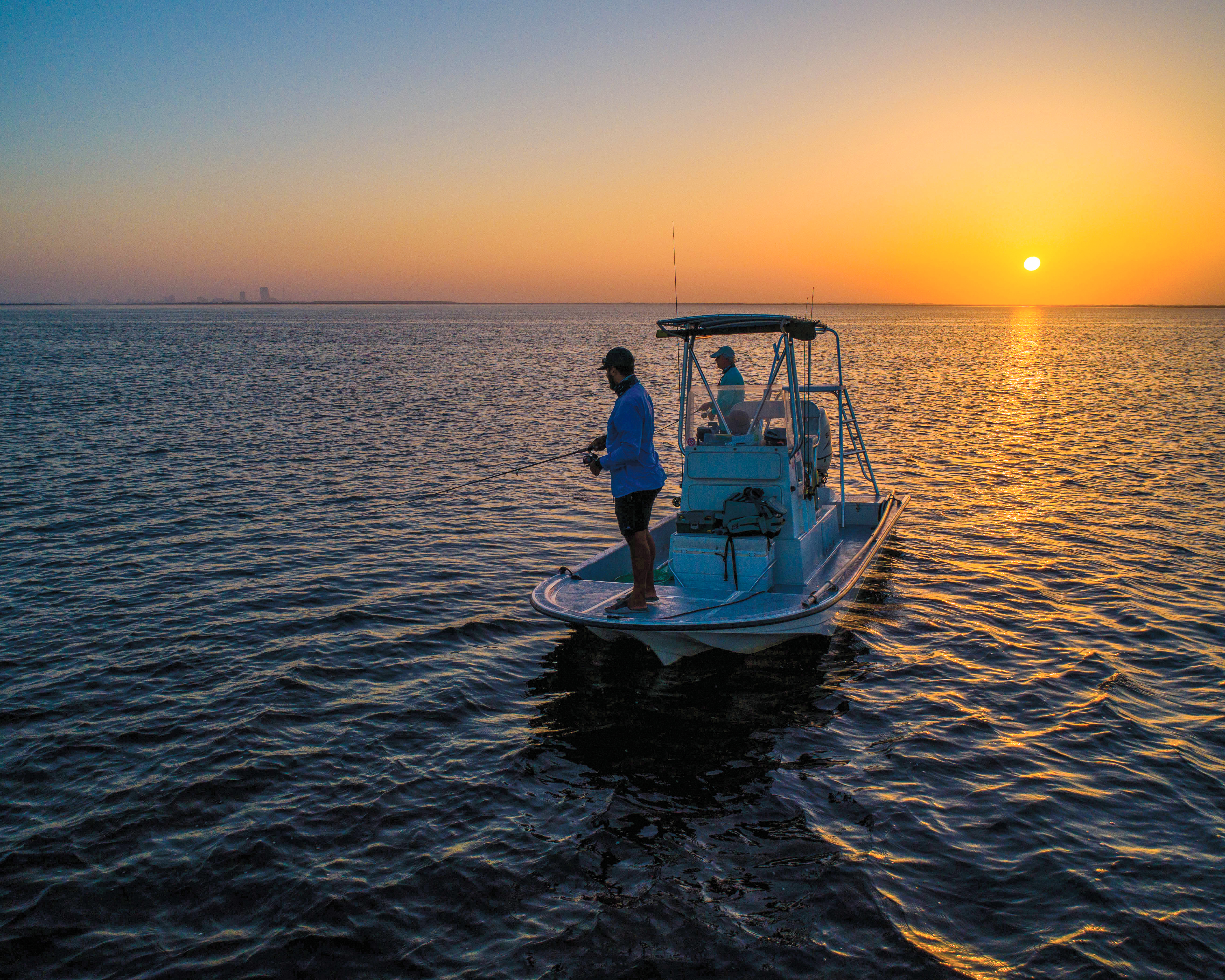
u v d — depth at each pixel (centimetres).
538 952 373
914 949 371
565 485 1475
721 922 390
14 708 609
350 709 618
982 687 657
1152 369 4459
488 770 534
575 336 9619
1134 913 394
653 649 680
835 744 569
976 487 1439
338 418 2333
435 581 923
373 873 429
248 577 926
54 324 12438
